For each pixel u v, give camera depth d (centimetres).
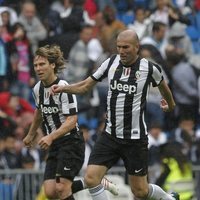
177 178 4094
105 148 3155
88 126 5284
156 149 4622
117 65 3141
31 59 5553
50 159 3338
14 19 5762
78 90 3133
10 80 5456
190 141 4953
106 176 4434
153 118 5216
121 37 3089
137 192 3203
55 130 3288
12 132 4866
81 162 3334
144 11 5969
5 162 4672
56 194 3322
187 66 5381
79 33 5738
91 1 6209
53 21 5888
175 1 6512
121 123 3134
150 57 5178
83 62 5491
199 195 4488
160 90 3197
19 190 4472
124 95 3120
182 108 5356
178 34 5809
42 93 3288
